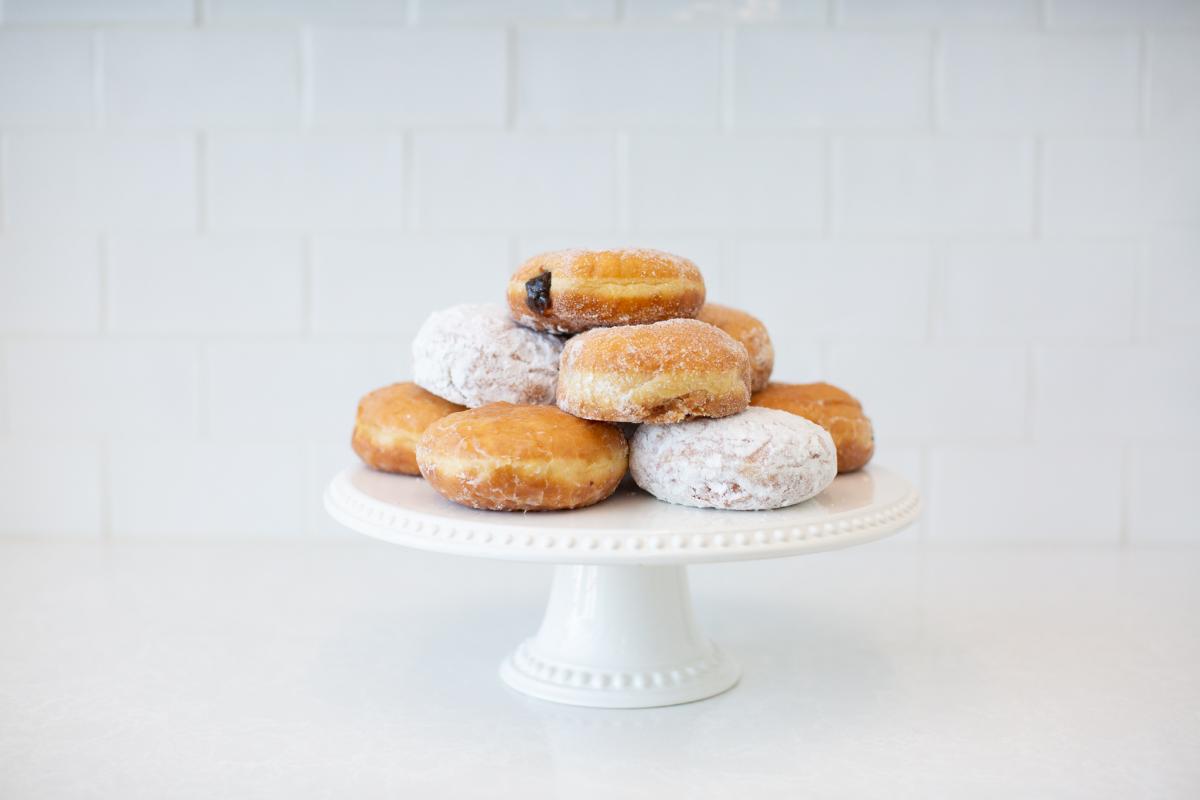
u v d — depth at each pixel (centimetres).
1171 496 119
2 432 119
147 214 117
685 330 80
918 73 116
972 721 84
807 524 77
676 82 116
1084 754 80
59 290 117
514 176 117
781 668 92
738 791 76
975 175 117
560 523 77
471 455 78
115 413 119
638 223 117
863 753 80
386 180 117
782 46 115
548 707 86
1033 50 115
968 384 118
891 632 98
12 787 76
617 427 83
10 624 98
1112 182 117
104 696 87
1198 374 118
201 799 75
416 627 98
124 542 119
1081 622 100
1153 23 115
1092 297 117
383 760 79
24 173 116
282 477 119
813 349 118
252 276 117
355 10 115
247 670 91
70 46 115
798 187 117
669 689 86
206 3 115
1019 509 119
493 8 115
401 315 118
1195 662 93
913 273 117
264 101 116
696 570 112
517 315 86
